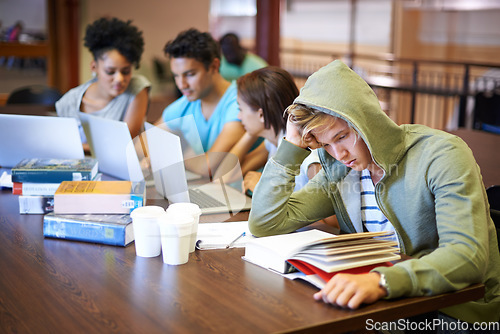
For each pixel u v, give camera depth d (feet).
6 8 21.22
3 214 6.45
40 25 21.91
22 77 21.95
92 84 10.66
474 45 32.37
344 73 4.87
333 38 36.06
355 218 5.60
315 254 4.63
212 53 9.51
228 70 12.60
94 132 7.81
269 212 5.42
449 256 4.42
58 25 22.11
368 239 4.98
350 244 4.80
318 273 4.47
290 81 7.47
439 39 33.83
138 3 23.62
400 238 5.24
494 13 30.94
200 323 3.90
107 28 10.12
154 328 3.84
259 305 4.17
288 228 5.58
